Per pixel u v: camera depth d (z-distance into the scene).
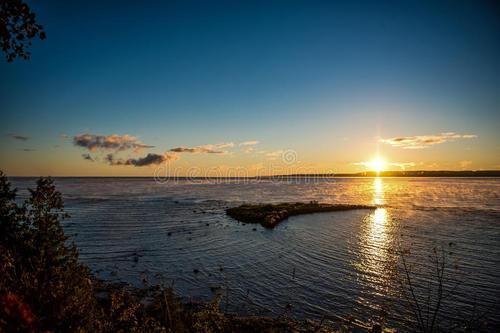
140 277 23.11
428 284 21.09
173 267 25.67
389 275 23.08
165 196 106.31
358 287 20.91
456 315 16.72
